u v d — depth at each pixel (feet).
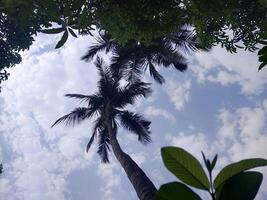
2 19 47.14
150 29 24.04
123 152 67.00
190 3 24.03
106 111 84.17
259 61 6.54
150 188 51.13
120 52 76.33
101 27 22.97
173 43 70.44
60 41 16.93
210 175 3.26
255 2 28.09
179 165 3.42
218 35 28.66
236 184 3.14
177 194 3.33
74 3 17.54
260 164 3.17
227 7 24.43
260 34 7.24
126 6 21.91
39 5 17.02
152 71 85.97
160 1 23.13
